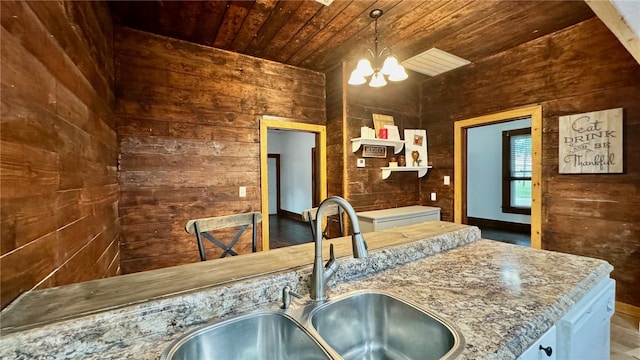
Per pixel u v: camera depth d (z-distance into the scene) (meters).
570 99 2.62
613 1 1.47
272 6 2.22
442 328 0.80
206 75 2.88
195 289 0.88
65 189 1.16
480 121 3.37
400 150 3.80
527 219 5.54
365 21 2.46
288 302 0.94
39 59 0.96
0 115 0.72
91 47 1.68
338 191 3.54
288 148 8.10
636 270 2.29
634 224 2.30
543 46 2.79
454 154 3.69
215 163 2.93
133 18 2.36
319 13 2.33
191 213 2.81
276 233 5.83
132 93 2.53
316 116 3.63
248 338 0.89
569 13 2.38
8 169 0.75
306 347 0.80
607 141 2.41
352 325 1.01
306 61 3.32
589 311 1.03
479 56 3.25
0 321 0.69
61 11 1.19
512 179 5.76
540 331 0.81
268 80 3.26
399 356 0.95
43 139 0.97
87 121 1.53
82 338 0.70
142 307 0.77
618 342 2.03
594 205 2.50
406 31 2.65
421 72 3.69
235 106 3.05
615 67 2.36
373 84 2.77
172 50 2.71
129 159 2.53
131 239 2.54
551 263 1.30
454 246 1.58
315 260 0.98
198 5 2.20
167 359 0.68
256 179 3.17
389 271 1.23
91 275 1.52
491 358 0.66
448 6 2.26
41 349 0.65
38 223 0.91
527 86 2.93
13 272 0.77
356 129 3.54
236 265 1.11
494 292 1.00
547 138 2.78
